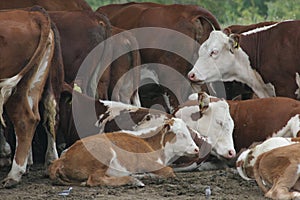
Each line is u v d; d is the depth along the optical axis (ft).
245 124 47.29
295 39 52.60
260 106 47.37
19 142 42.14
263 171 37.63
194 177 43.37
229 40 53.11
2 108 41.16
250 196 38.45
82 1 58.90
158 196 38.60
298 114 45.96
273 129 46.50
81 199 37.88
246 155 41.55
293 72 52.54
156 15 56.85
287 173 36.60
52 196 38.75
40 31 42.37
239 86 54.90
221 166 47.01
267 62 53.26
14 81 41.14
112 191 39.45
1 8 55.72
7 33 41.65
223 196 38.47
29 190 40.50
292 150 37.14
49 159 45.37
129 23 58.34
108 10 61.93
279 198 36.09
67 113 48.39
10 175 41.57
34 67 42.32
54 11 53.11
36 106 42.80
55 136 45.85
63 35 51.19
